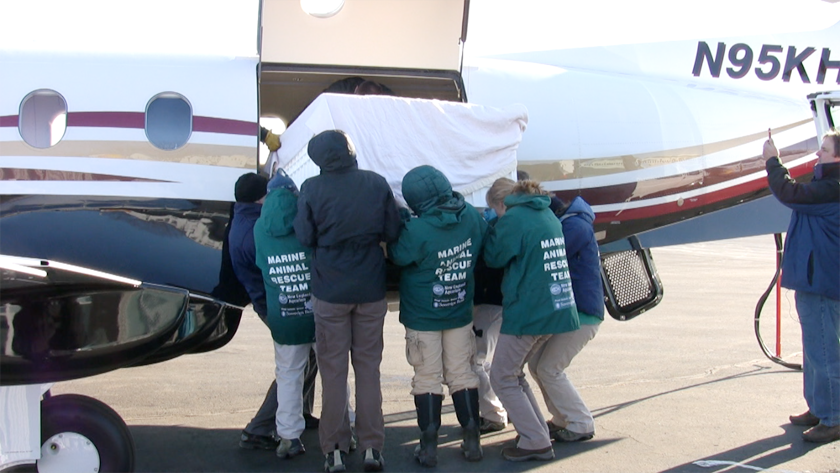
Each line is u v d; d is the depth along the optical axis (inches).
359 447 155.8
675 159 217.6
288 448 163.0
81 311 136.8
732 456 165.0
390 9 203.5
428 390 157.4
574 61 230.1
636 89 219.8
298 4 200.8
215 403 207.9
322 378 150.1
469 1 200.8
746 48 236.8
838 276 166.6
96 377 233.5
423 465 159.8
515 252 151.8
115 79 179.0
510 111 169.9
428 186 149.6
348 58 210.2
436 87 219.6
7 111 175.0
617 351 270.2
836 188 164.2
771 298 399.9
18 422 134.6
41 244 175.0
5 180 173.9
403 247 149.4
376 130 163.6
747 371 241.1
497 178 170.7
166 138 178.2
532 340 156.8
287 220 150.6
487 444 173.3
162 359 157.2
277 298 154.4
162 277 179.0
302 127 167.5
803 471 156.5
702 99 223.9
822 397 171.3
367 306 148.6
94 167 175.5
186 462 163.8
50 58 179.6
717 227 228.8
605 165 211.6
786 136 227.6
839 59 239.1
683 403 205.0
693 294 415.8
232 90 181.8
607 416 193.6
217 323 160.6
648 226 222.4
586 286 167.8
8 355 132.8
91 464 139.9
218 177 179.3
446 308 154.3
